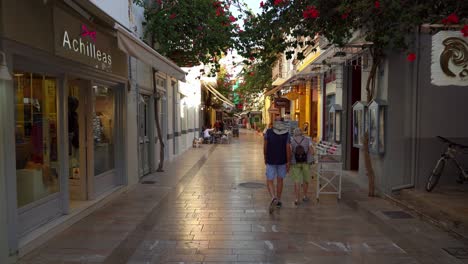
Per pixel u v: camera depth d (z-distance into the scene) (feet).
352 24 21.71
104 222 21.67
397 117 27.30
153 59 27.14
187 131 71.10
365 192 30.01
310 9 19.80
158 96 40.63
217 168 44.60
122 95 30.42
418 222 21.72
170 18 35.91
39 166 19.40
